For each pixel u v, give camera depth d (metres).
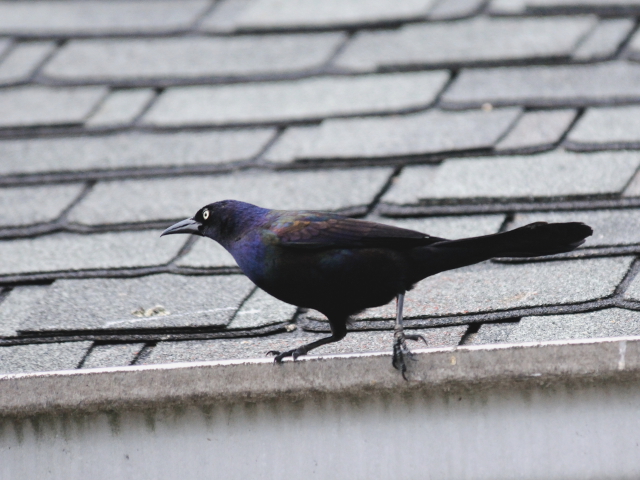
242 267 6.75
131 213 8.82
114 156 9.77
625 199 8.03
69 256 8.27
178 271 7.90
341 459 5.96
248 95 10.55
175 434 6.02
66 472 6.10
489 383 5.76
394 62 10.71
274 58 11.16
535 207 8.18
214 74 10.98
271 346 6.73
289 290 6.54
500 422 5.84
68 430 6.06
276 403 5.93
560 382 5.73
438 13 11.53
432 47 10.90
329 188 8.88
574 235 5.98
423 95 10.09
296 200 8.75
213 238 7.00
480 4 11.52
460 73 10.41
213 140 9.86
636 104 9.41
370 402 5.90
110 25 12.23
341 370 5.82
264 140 9.77
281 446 5.98
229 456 6.01
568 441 5.81
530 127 9.32
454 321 6.77
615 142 8.84
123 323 7.10
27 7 13.02
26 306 7.62
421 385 5.78
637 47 10.34
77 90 11.01
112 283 7.80
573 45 10.50
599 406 5.76
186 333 7.03
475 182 8.59
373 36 11.30
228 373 5.86
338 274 6.31
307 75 10.79
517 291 6.99
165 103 10.61
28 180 9.57
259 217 6.74
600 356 5.61
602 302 6.63
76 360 6.62
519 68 10.31
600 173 8.41
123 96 10.81
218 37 11.72
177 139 9.98
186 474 6.04
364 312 7.05
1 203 9.23
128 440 6.04
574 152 8.81
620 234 7.56
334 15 11.74
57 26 12.39
